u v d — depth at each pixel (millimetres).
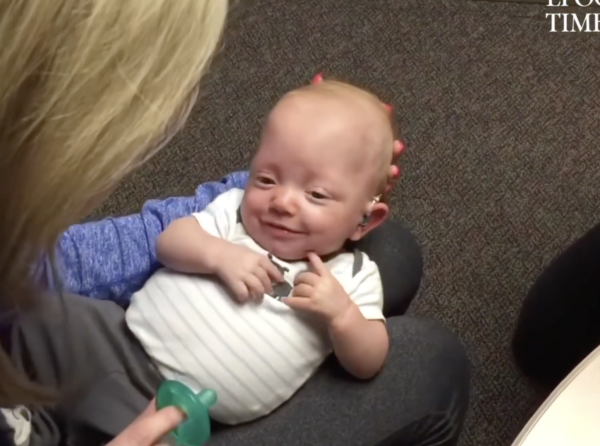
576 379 679
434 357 852
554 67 1710
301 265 868
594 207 1487
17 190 409
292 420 812
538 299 1237
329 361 860
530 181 1521
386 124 887
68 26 372
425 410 817
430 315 1342
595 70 1709
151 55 402
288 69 1685
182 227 865
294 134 839
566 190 1511
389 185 932
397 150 924
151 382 830
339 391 826
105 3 375
